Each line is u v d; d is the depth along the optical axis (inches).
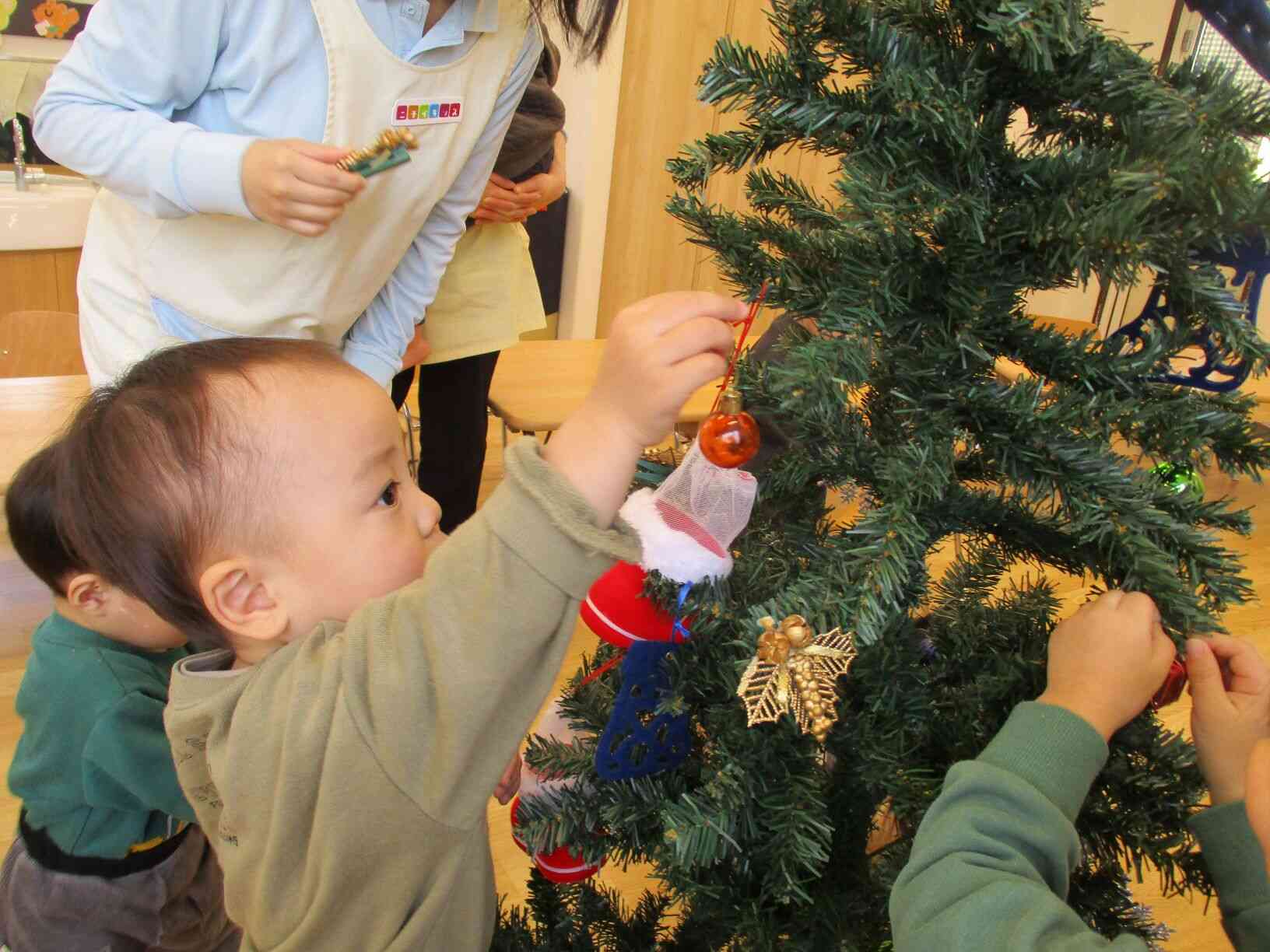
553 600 18.8
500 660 18.9
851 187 19.6
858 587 19.9
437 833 20.3
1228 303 19.9
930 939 18.8
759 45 128.9
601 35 39.9
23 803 37.2
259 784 21.3
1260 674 22.0
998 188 21.5
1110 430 21.9
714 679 26.1
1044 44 17.7
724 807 23.7
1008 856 19.6
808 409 19.7
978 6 20.0
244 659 25.5
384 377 49.5
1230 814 21.2
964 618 28.7
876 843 33.2
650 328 18.9
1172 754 23.9
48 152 41.1
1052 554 25.5
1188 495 22.5
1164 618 22.3
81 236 91.3
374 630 20.2
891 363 22.7
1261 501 112.8
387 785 19.8
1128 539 20.2
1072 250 19.5
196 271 42.4
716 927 30.0
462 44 42.7
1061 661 22.0
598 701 30.3
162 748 35.5
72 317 76.5
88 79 39.1
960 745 24.8
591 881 37.9
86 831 36.6
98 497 23.9
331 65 39.4
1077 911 25.3
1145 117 18.9
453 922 24.7
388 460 24.9
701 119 129.4
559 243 130.4
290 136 40.7
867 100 21.5
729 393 21.3
